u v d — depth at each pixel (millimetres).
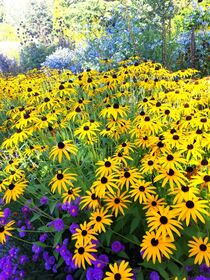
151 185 2287
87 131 2619
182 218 1812
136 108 3359
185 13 6410
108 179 2102
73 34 10141
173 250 1997
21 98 3936
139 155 2619
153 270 2117
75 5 11312
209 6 6066
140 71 3934
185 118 2619
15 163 2758
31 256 2486
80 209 2361
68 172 2668
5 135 4047
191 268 1948
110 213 2262
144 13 6445
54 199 2652
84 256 1898
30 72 6559
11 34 15406
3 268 2338
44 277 2322
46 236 2334
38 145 2977
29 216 2635
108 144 3035
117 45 6402
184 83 3461
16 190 2283
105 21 8406
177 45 6055
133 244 2232
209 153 2463
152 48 6055
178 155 2162
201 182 1939
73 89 3523
